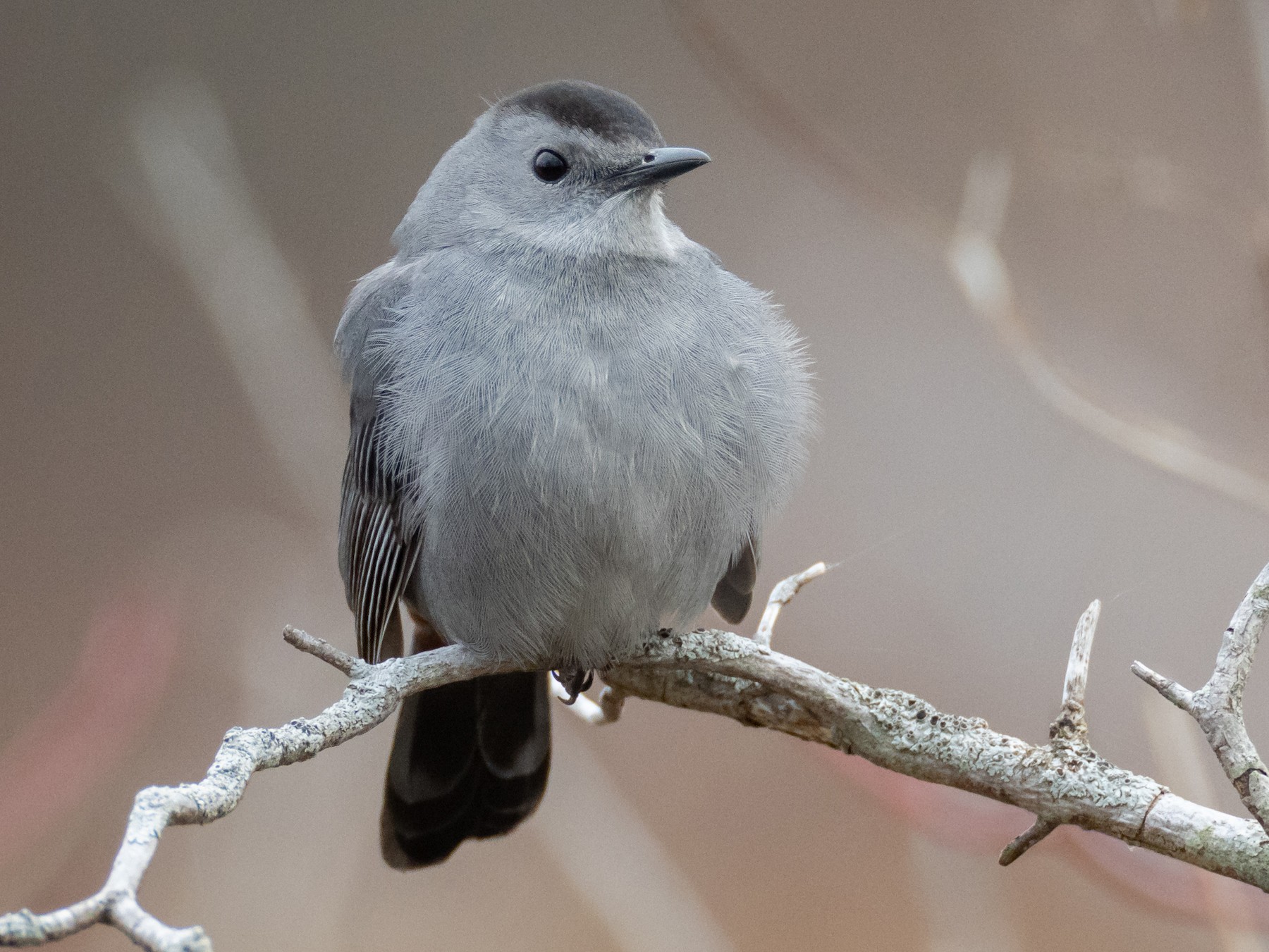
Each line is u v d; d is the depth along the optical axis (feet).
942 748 19.56
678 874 33.65
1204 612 38.70
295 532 39.99
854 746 20.47
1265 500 28.02
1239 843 17.53
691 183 48.24
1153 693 24.06
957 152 43.37
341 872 34.17
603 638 23.47
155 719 37.11
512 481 22.36
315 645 18.60
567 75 51.78
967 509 41.50
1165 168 33.76
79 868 35.27
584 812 31.86
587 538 22.45
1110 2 38.47
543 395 22.41
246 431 47.39
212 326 48.03
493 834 26.55
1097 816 18.38
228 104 51.13
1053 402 28.99
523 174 24.17
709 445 22.88
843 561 35.55
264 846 34.27
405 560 24.29
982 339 43.73
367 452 24.99
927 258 45.39
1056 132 37.14
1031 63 40.73
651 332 22.84
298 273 49.49
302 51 52.21
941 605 40.73
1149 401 38.83
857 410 43.80
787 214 47.60
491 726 26.63
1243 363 38.40
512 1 52.44
